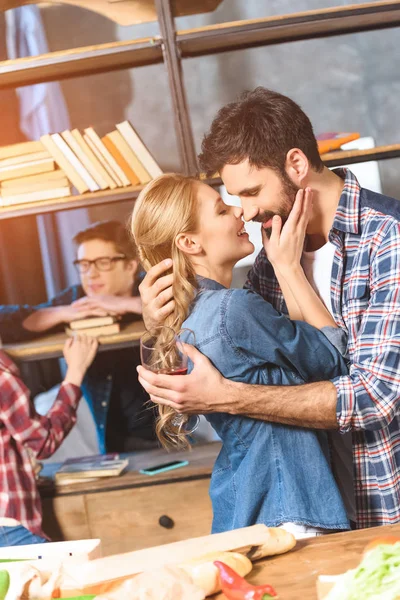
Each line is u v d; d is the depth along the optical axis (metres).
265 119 1.65
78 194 2.75
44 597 1.02
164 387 1.52
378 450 1.68
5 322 2.82
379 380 1.52
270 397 1.51
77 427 3.24
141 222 1.64
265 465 1.55
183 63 3.51
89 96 3.53
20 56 3.51
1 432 2.51
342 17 2.54
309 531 1.52
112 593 1.00
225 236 1.63
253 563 1.12
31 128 3.54
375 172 3.12
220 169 1.70
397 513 1.69
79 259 2.97
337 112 3.52
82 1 2.83
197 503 2.59
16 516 2.47
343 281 1.72
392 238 1.62
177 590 0.99
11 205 2.66
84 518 2.60
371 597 0.89
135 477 2.62
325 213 1.75
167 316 1.61
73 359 2.70
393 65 3.48
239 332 1.52
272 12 3.49
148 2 2.82
